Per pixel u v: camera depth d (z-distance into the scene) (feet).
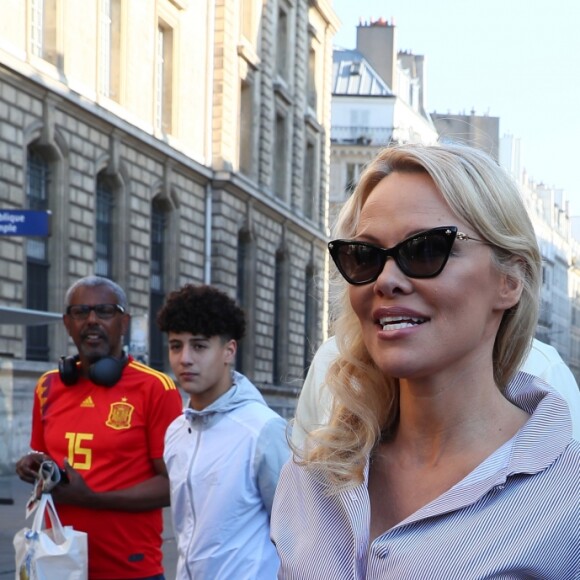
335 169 213.25
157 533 16.25
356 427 6.68
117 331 16.71
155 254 106.42
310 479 6.60
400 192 6.23
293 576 6.39
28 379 76.69
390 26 227.20
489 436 6.20
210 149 117.19
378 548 5.91
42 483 15.25
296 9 146.51
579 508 5.63
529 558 5.57
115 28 95.96
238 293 127.54
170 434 14.26
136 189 98.89
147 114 101.65
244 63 124.98
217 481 13.41
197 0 114.11
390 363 6.11
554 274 350.02
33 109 79.82
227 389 14.11
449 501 5.87
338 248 6.36
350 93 214.48
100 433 16.02
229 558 13.30
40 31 82.89
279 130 142.41
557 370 9.82
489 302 6.21
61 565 14.75
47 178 84.23
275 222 137.69
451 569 5.64
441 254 5.99
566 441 5.89
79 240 87.10
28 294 81.61
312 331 154.81
